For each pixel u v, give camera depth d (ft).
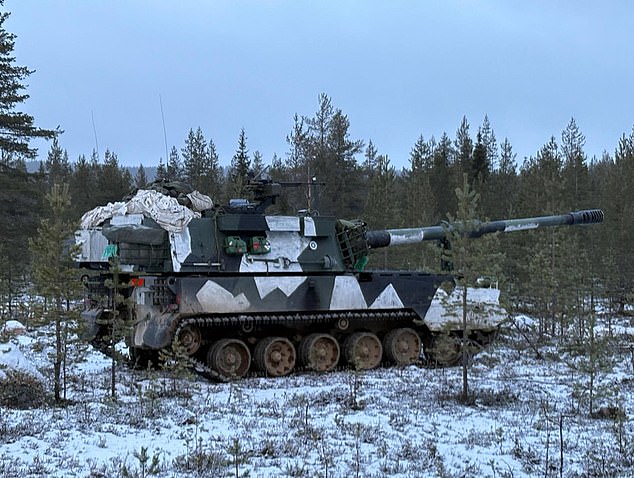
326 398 47.67
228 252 55.98
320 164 142.51
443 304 51.72
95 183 178.50
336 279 59.11
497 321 65.05
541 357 69.67
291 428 39.19
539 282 89.56
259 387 51.83
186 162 150.92
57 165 181.98
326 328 61.05
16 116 104.27
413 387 52.49
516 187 176.24
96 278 60.08
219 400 46.65
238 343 56.08
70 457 31.68
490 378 57.31
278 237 58.34
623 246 122.11
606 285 108.99
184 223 55.16
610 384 52.90
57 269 42.50
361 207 148.97
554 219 71.36
